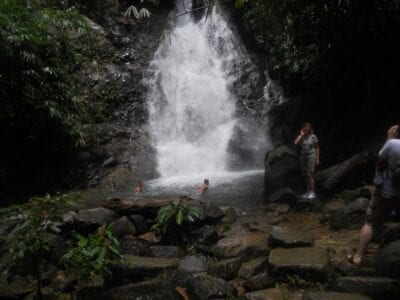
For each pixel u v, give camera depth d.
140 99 14.52
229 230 6.98
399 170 4.93
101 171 11.66
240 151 13.13
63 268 5.74
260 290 4.98
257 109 15.12
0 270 5.60
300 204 7.85
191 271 5.51
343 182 8.20
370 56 10.67
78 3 15.94
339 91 12.70
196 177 11.85
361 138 10.72
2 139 10.80
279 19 9.30
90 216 6.79
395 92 10.93
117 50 15.49
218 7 6.21
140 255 6.16
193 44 17.11
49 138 11.40
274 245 5.89
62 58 11.97
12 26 9.88
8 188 10.66
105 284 5.45
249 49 17.94
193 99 15.00
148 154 12.80
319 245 6.02
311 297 4.51
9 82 10.20
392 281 4.62
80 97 13.34
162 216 6.47
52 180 11.21
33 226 4.89
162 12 18.86
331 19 9.74
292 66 13.77
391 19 9.39
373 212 5.14
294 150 9.26
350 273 5.09
